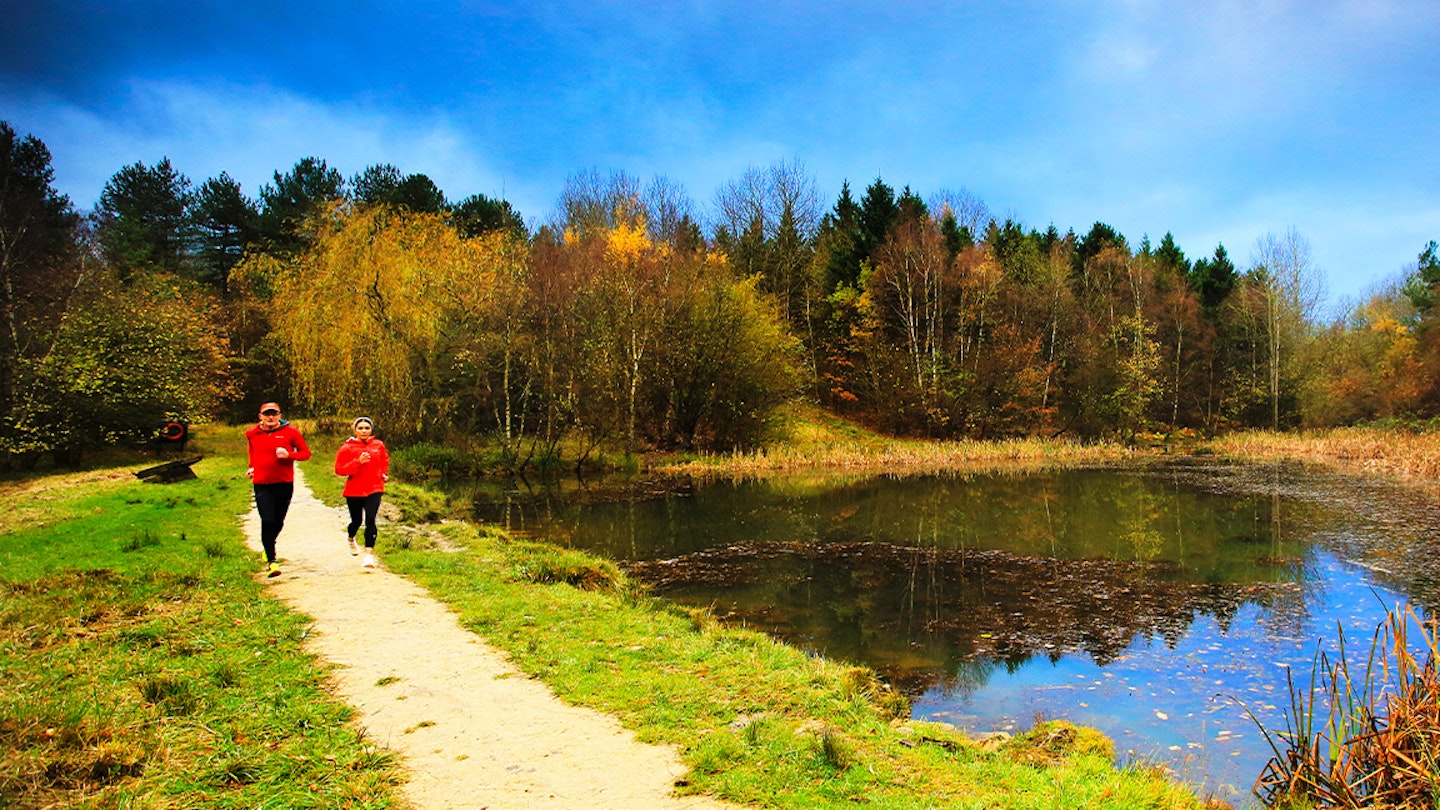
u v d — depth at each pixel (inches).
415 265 1087.0
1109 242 2207.2
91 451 1058.1
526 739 189.6
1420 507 764.6
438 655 252.5
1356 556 554.6
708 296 1378.0
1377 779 190.5
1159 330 1947.6
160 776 158.2
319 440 1164.5
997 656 350.0
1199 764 235.9
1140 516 755.4
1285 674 324.5
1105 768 194.9
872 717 217.6
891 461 1336.1
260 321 1648.6
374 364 1079.0
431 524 581.0
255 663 231.8
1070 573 519.8
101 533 426.6
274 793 154.9
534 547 507.8
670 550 598.9
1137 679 318.7
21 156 1171.3
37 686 199.6
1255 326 1936.5
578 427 1198.9
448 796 158.9
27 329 941.8
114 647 235.5
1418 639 366.9
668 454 1380.4
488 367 1130.7
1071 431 1776.6
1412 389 1662.2
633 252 1352.1
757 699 224.8
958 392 1646.2
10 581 305.0
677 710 213.0
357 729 189.9
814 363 1877.5
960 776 178.9
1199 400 1966.0
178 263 1881.2
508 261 1143.6
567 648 266.1
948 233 1979.6
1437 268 1835.6
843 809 157.5
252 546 418.6
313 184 1888.5
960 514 786.8
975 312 1793.8
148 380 1002.1
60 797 147.1
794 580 498.9
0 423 906.7
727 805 158.4
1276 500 835.4
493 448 1198.9
